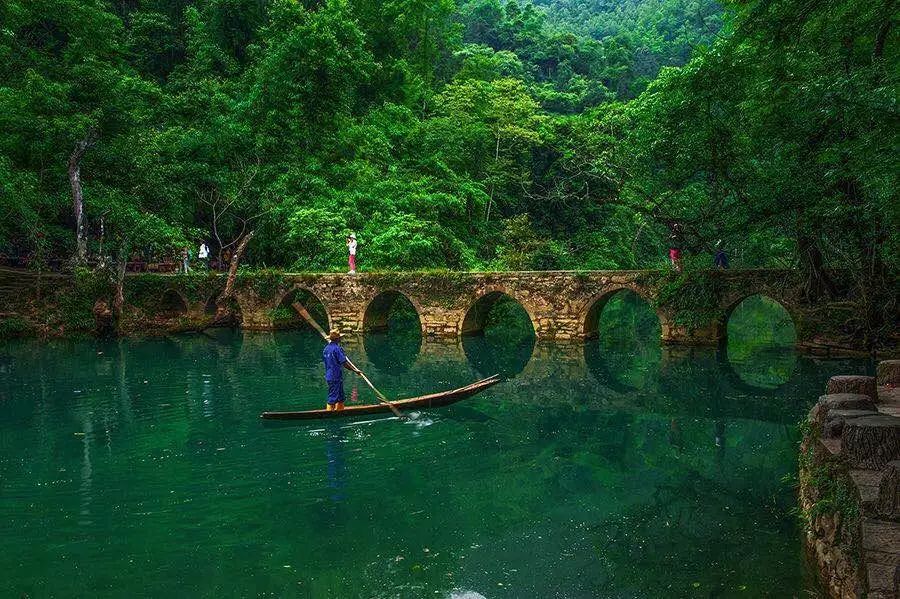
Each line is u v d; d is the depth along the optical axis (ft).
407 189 108.78
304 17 110.73
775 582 20.31
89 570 21.24
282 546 23.09
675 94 56.29
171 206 93.81
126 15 134.00
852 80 33.40
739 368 58.54
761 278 65.98
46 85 84.28
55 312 77.15
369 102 134.41
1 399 45.16
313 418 39.86
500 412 43.19
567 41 202.08
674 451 34.81
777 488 29.01
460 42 174.40
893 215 35.78
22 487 28.68
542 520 25.59
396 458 33.09
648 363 62.34
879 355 58.03
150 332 82.17
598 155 101.50
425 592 19.88
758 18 36.55
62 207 87.20
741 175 56.13
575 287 74.90
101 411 41.73
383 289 82.02
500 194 128.06
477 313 85.30
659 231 111.86
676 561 21.98
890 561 14.38
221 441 35.47
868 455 18.88
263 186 101.14
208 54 121.90
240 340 77.56
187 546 23.03
